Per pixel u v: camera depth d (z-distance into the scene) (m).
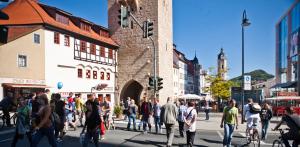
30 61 30.44
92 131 10.77
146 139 15.69
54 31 33.44
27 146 12.83
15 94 28.75
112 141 14.88
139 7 44.69
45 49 31.97
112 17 46.41
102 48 42.31
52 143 9.62
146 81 43.94
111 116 20.08
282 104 40.09
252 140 13.69
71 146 13.01
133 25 44.97
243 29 24.58
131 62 45.03
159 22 44.06
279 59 67.56
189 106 12.95
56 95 12.99
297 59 51.28
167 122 12.81
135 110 19.81
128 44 45.34
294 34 53.62
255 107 13.79
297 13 51.81
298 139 9.57
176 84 78.25
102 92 41.84
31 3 34.56
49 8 34.91
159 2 44.16
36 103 12.34
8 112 19.08
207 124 25.09
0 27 6.52
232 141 15.84
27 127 11.43
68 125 19.58
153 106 18.78
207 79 70.62
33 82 30.48
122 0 44.81
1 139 14.66
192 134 12.89
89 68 39.34
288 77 58.09
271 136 18.55
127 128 19.83
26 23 31.81
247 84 24.53
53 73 33.00
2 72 28.00
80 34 37.16
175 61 77.69
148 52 44.03
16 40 29.27
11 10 33.84
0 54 28.02
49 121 9.55
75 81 36.47
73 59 36.25
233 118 12.59
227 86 68.44
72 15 38.25
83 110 20.64
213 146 14.12
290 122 9.72
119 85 45.62
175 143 14.66
